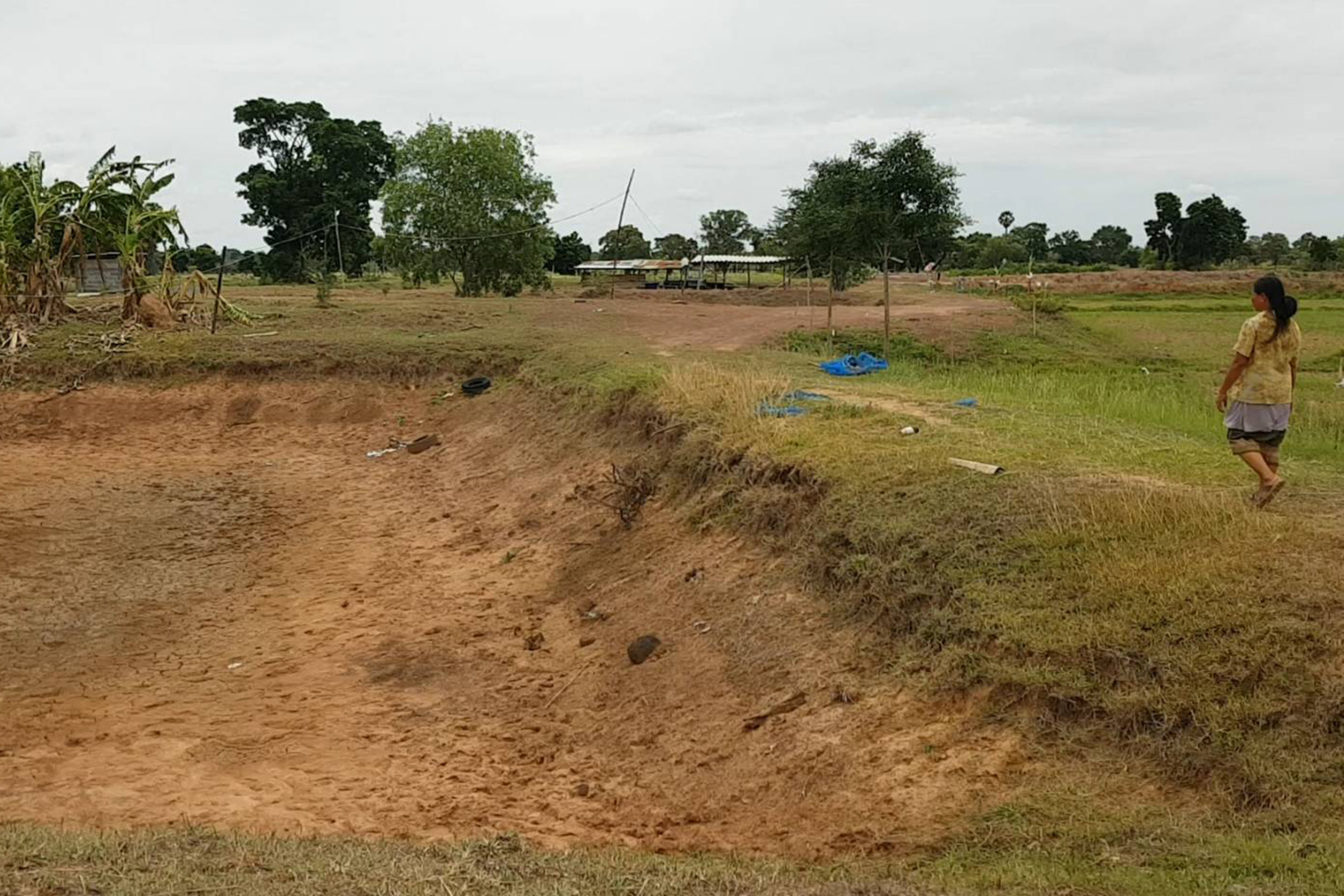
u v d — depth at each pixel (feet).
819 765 26.11
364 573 48.80
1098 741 23.00
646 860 20.10
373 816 26.40
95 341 87.51
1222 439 42.06
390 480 65.36
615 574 42.32
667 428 49.67
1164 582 25.49
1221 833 19.61
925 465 35.83
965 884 18.17
